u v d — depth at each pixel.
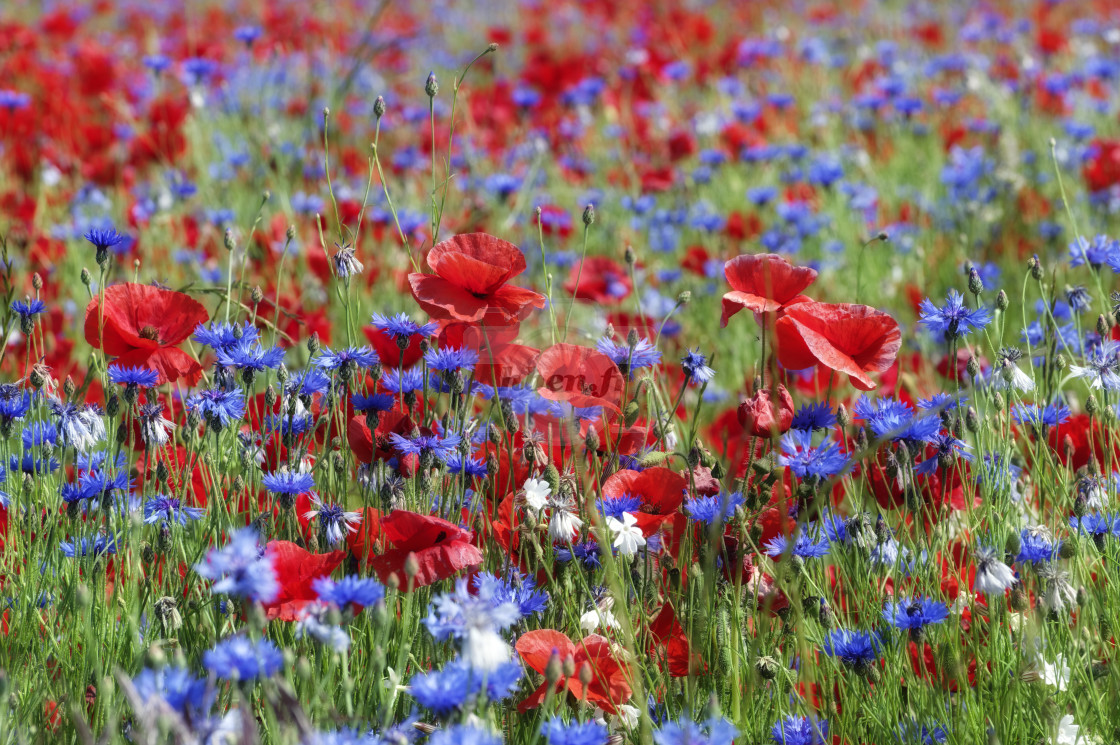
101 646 3.26
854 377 3.33
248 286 3.57
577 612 3.32
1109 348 3.41
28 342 3.46
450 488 3.38
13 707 3.23
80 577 3.35
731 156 6.27
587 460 3.39
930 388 3.81
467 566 3.31
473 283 3.38
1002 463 3.39
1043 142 6.11
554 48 9.62
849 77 8.07
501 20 11.65
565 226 4.77
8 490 3.39
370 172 3.54
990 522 3.35
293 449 3.43
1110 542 3.37
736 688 3.25
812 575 3.38
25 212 4.75
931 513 3.41
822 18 10.64
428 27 10.80
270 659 3.12
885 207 5.48
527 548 3.33
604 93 7.15
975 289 3.42
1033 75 7.17
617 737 3.21
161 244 4.56
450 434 3.37
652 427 3.46
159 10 10.88
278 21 9.04
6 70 7.00
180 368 3.42
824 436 3.39
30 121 5.92
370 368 3.44
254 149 5.34
